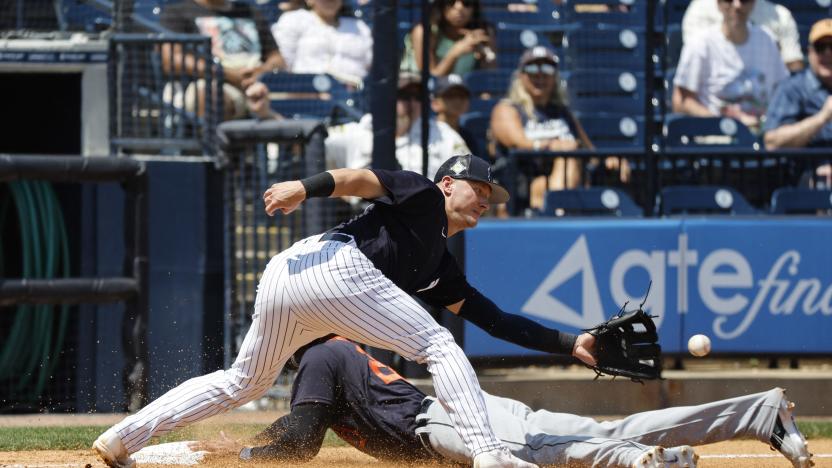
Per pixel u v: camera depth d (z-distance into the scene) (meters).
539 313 25.14
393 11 24.41
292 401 14.43
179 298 27.27
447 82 27.77
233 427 19.39
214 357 27.20
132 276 26.36
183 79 27.66
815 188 27.47
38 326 27.61
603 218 25.59
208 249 27.44
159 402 12.72
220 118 27.97
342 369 14.14
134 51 27.98
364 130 27.33
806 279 25.59
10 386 27.33
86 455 16.25
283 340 12.36
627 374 13.62
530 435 12.89
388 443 13.80
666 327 25.34
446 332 12.20
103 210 27.73
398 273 12.46
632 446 12.36
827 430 21.05
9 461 15.48
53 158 25.36
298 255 12.21
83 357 27.41
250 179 27.19
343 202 26.58
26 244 27.56
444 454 13.16
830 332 25.61
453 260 13.62
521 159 26.89
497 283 25.06
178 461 14.63
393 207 12.34
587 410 24.80
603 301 25.28
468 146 28.06
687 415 13.20
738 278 25.47
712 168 27.73
